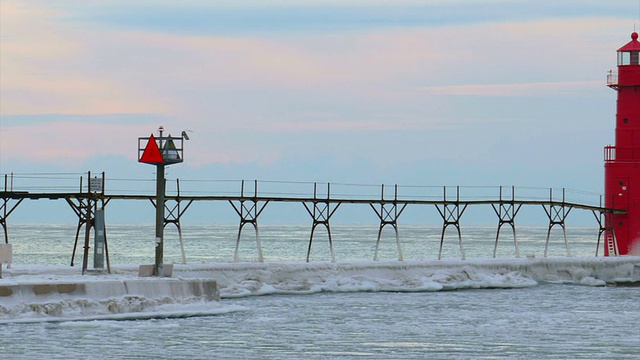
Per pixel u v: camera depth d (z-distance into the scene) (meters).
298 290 177.25
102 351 111.94
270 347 117.88
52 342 115.69
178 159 145.12
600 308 163.12
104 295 134.12
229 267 175.62
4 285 127.81
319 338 125.06
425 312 153.50
